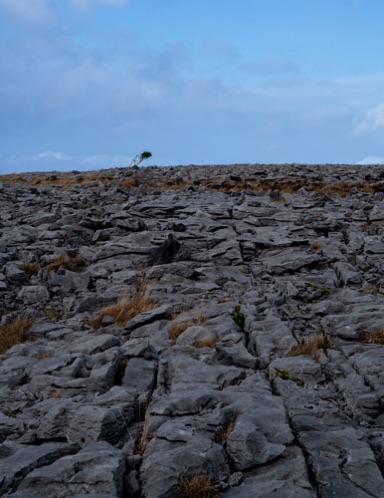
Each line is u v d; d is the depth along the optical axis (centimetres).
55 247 1992
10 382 999
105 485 641
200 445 702
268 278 1720
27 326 1356
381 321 1193
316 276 1697
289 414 830
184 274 1684
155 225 2277
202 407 827
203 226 2278
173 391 920
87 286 1675
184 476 652
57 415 824
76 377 1004
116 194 3136
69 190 3450
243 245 2003
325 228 2297
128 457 703
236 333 1165
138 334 1277
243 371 995
